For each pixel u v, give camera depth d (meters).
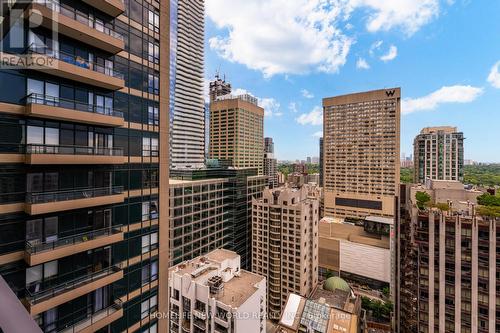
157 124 25.89
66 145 18.38
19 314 4.44
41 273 17.02
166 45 26.97
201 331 41.06
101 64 20.61
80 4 19.02
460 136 144.12
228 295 41.81
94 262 20.03
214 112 149.50
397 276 59.22
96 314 19.80
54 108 16.58
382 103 135.50
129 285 22.73
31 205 15.52
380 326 66.06
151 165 25.11
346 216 143.75
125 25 22.67
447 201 48.47
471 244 40.47
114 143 21.78
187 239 70.62
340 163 146.88
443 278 42.34
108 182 21.17
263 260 82.00
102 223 20.62
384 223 99.88
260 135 162.12
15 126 16.06
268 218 80.50
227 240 88.81
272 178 199.50
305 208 75.12
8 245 15.69
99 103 20.61
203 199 76.94
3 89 15.48
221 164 109.12
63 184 18.36
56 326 17.61
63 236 18.20
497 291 38.44
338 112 148.50
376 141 137.00
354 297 63.78
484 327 39.16
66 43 18.31
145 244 24.39
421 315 44.34
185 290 42.50
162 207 26.28
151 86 25.30
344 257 101.62
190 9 139.00
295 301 53.75
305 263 75.75
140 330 23.70
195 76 141.50
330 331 45.88
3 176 15.53
